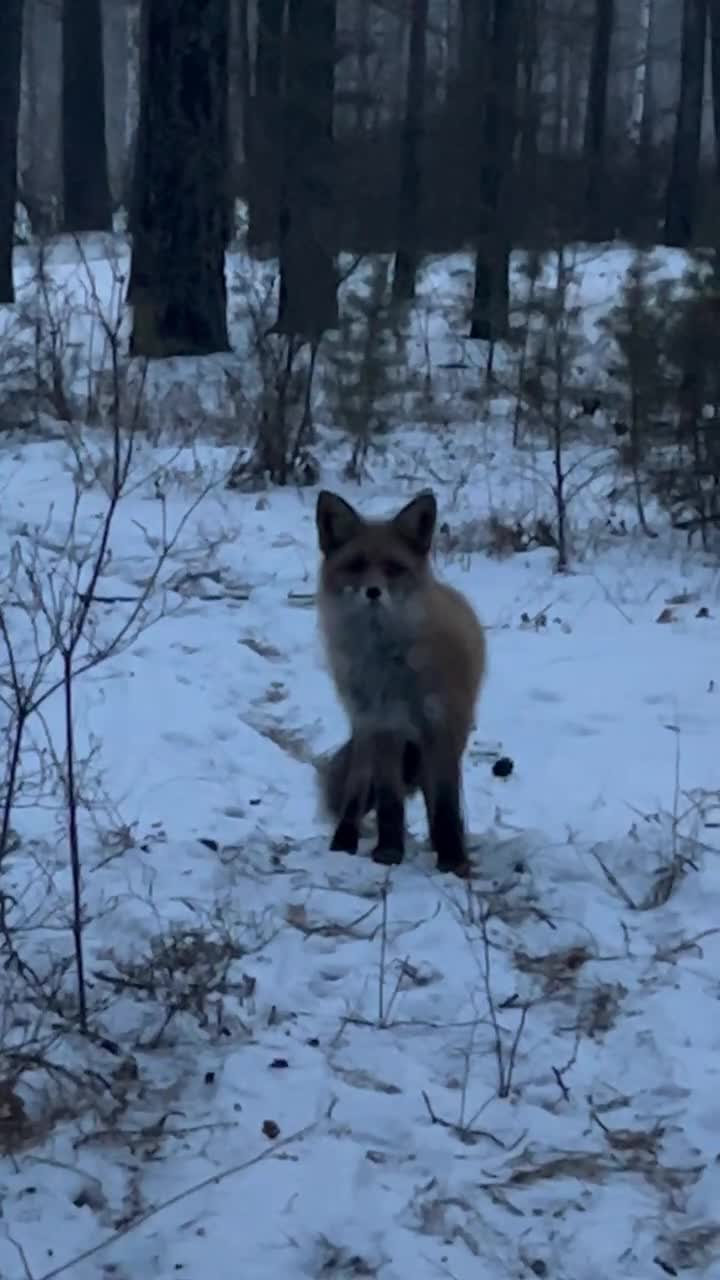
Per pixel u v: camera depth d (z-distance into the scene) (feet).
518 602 19.71
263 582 20.02
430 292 39.37
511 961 13.00
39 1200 10.81
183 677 17.38
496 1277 10.61
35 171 66.90
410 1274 10.53
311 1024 12.27
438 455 25.41
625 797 15.28
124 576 19.70
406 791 14.97
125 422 24.76
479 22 41.19
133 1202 10.87
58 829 14.16
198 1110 11.49
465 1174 11.17
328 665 14.49
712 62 47.03
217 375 28.48
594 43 59.57
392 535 14.23
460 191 36.73
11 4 36.63
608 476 24.30
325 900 13.58
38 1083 11.49
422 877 14.03
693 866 13.94
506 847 14.39
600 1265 10.68
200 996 12.19
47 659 14.62
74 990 12.34
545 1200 11.04
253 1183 10.96
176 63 29.71
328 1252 10.67
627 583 20.36
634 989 12.70
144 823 14.55
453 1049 12.11
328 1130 11.39
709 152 88.38
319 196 24.61
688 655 18.24
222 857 14.07
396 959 12.93
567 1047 12.15
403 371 29.89
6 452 23.70
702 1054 12.05
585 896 13.71
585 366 30.25
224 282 30.78
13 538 20.25
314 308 23.73
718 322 21.67
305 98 25.49
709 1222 10.94
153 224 30.25
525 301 30.12
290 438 23.90
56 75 101.45
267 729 16.71
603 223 41.27
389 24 65.10
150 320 27.04
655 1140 11.45
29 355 27.37
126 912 13.15
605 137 52.70
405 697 14.23
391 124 38.83
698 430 21.80
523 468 23.95
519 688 17.44
